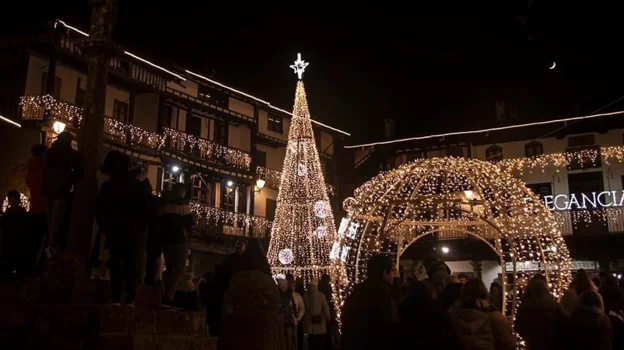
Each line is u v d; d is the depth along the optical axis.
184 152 29.12
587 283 8.71
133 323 6.66
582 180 30.73
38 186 8.40
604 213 28.84
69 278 7.27
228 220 31.44
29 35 23.53
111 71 25.44
